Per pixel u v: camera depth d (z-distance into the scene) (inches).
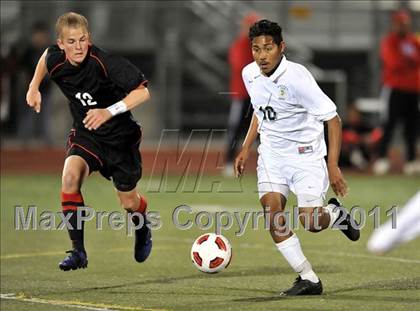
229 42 3481.8
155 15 3385.8
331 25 3595.0
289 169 1027.9
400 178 2524.6
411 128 2615.7
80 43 1020.5
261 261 1311.5
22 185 2310.5
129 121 1085.8
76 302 1018.7
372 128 2815.0
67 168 1050.7
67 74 1047.0
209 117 3309.5
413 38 2541.8
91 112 1001.5
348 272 1208.2
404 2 3189.0
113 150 1083.9
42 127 3147.1
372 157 2751.0
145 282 1147.3
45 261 1311.5
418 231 736.3
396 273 1197.1
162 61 3282.5
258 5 3518.7
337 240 1494.8
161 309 974.4
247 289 1093.8
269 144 1034.1
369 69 3321.9
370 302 996.6
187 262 1305.4
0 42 3304.6
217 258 1050.1
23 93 3002.0
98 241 1503.4
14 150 3006.9
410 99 2576.3
